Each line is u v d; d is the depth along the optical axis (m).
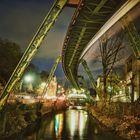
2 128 16.78
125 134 18.25
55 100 58.09
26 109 26.95
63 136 18.67
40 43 20.81
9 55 51.84
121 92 46.44
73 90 103.38
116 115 27.75
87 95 80.69
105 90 37.53
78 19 29.73
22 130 20.64
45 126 24.83
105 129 23.78
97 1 24.98
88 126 26.50
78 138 17.95
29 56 20.50
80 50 48.47
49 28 21.12
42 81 89.56
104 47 35.19
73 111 57.38
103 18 29.31
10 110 20.64
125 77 46.31
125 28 27.19
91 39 37.16
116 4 25.36
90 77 61.47
